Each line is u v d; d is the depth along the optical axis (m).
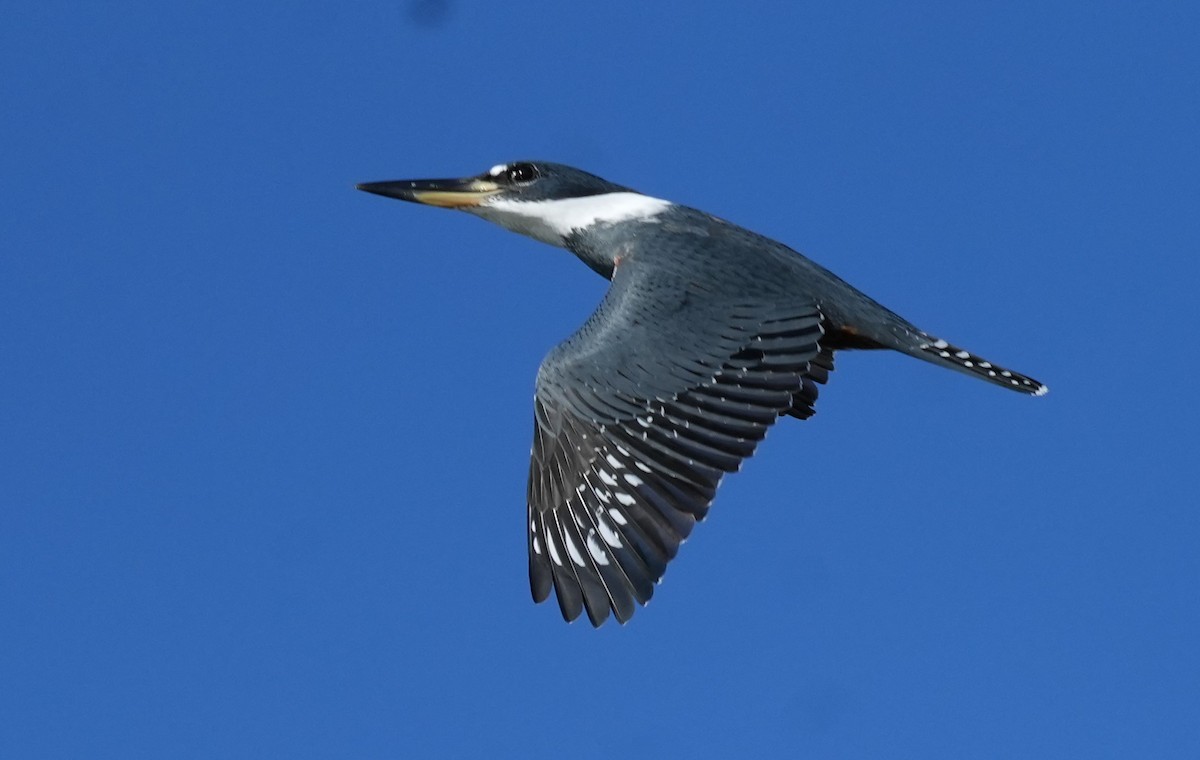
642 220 14.63
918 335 13.14
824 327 12.98
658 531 11.54
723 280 12.97
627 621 11.34
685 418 11.96
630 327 12.45
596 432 11.97
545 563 11.80
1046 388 13.03
